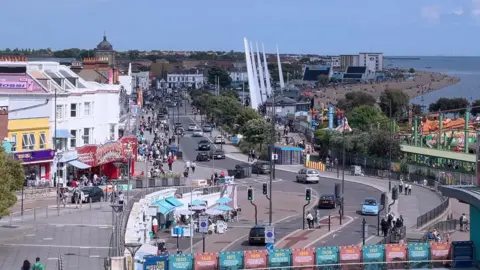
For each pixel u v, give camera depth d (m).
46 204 93.00
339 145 167.88
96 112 123.94
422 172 145.62
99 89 124.44
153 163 138.12
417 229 90.56
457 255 55.03
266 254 56.38
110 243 65.25
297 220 99.75
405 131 193.38
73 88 119.75
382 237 85.38
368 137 165.12
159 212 86.19
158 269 54.50
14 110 106.75
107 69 171.00
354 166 154.25
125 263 54.94
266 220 99.19
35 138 109.56
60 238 71.12
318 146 190.38
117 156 120.25
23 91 108.75
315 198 119.94
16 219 81.38
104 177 112.31
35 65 118.31
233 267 55.81
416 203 114.62
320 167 158.62
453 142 169.62
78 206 91.19
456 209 112.50
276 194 123.50
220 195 101.88
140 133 185.38
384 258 57.09
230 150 182.75
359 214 104.75
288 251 56.75
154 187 108.06
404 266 56.25
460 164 149.00
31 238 71.12
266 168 147.00
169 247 78.50
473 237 54.75
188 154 170.88
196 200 93.94
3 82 108.12
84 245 68.00
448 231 90.94
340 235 86.94
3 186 70.62
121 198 79.50
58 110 115.19
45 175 108.25
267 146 168.12
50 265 60.03
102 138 125.44
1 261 61.56
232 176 129.62
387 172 150.62
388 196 121.12
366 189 131.25
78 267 59.44
